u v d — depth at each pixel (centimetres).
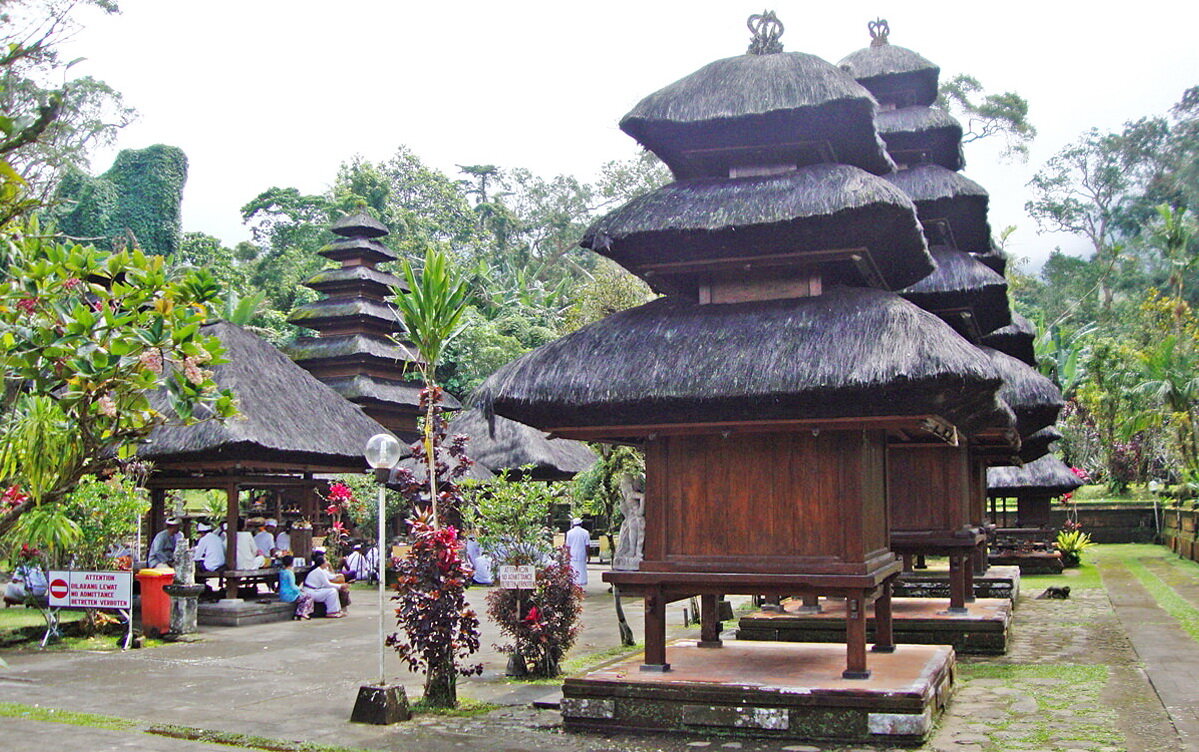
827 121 907
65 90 707
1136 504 3334
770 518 835
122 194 4488
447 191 5178
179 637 1362
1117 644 1256
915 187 1430
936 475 1277
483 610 1697
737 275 906
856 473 814
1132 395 3488
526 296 4209
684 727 797
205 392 699
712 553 849
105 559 1389
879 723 750
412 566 919
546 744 774
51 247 686
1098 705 882
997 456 1773
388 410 2836
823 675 829
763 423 810
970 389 738
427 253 995
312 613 1634
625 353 850
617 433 871
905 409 768
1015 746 738
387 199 4753
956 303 1359
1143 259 5438
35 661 1196
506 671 1088
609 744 773
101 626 1394
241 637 1400
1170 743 742
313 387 1862
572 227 5788
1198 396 3120
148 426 659
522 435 2297
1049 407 1387
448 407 2738
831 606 1362
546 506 1134
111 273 684
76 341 624
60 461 657
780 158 945
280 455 1580
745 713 782
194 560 1582
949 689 916
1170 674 1030
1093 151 6381
